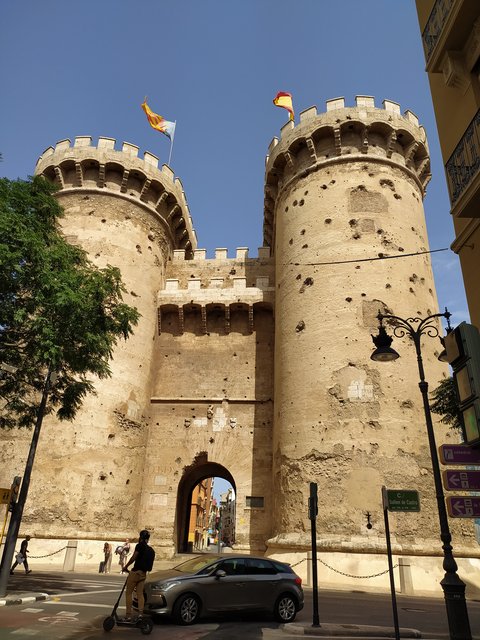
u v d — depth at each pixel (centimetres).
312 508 1104
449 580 839
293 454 2284
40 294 1345
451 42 1144
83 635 830
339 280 2495
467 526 2077
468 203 1004
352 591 1725
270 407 2867
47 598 1215
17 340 1500
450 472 764
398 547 1936
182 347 3097
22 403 1623
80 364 1536
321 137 2925
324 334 2412
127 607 899
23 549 1853
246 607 1056
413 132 2903
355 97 2939
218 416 2867
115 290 1620
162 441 2834
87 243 2906
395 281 2472
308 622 1080
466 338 591
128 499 2542
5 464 2381
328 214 2688
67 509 2320
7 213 1368
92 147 3131
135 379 2775
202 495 7431
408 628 1035
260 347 3041
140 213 3153
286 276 2761
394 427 2150
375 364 2273
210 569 1070
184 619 987
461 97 1156
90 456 2439
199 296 3139
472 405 577
